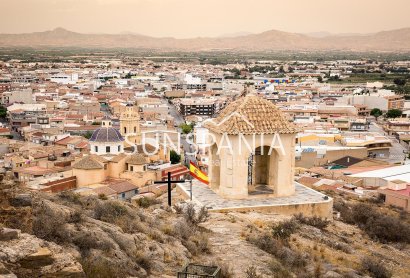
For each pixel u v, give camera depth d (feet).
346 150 446.19
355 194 265.13
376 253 124.88
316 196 146.30
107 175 349.82
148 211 125.39
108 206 107.55
